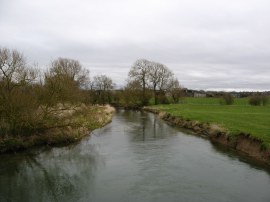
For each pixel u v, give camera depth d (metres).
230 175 19.77
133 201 16.03
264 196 16.31
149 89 93.62
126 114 67.31
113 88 107.81
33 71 29.28
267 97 82.44
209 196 16.47
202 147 28.25
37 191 17.77
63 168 22.14
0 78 27.48
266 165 21.59
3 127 26.95
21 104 27.14
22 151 26.48
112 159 24.42
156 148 28.12
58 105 31.09
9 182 19.30
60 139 30.08
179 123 44.31
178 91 96.38
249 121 36.69
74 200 16.39
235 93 136.25
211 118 41.41
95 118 45.16
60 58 74.75
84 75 79.19
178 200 16.03
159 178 19.52
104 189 17.88
